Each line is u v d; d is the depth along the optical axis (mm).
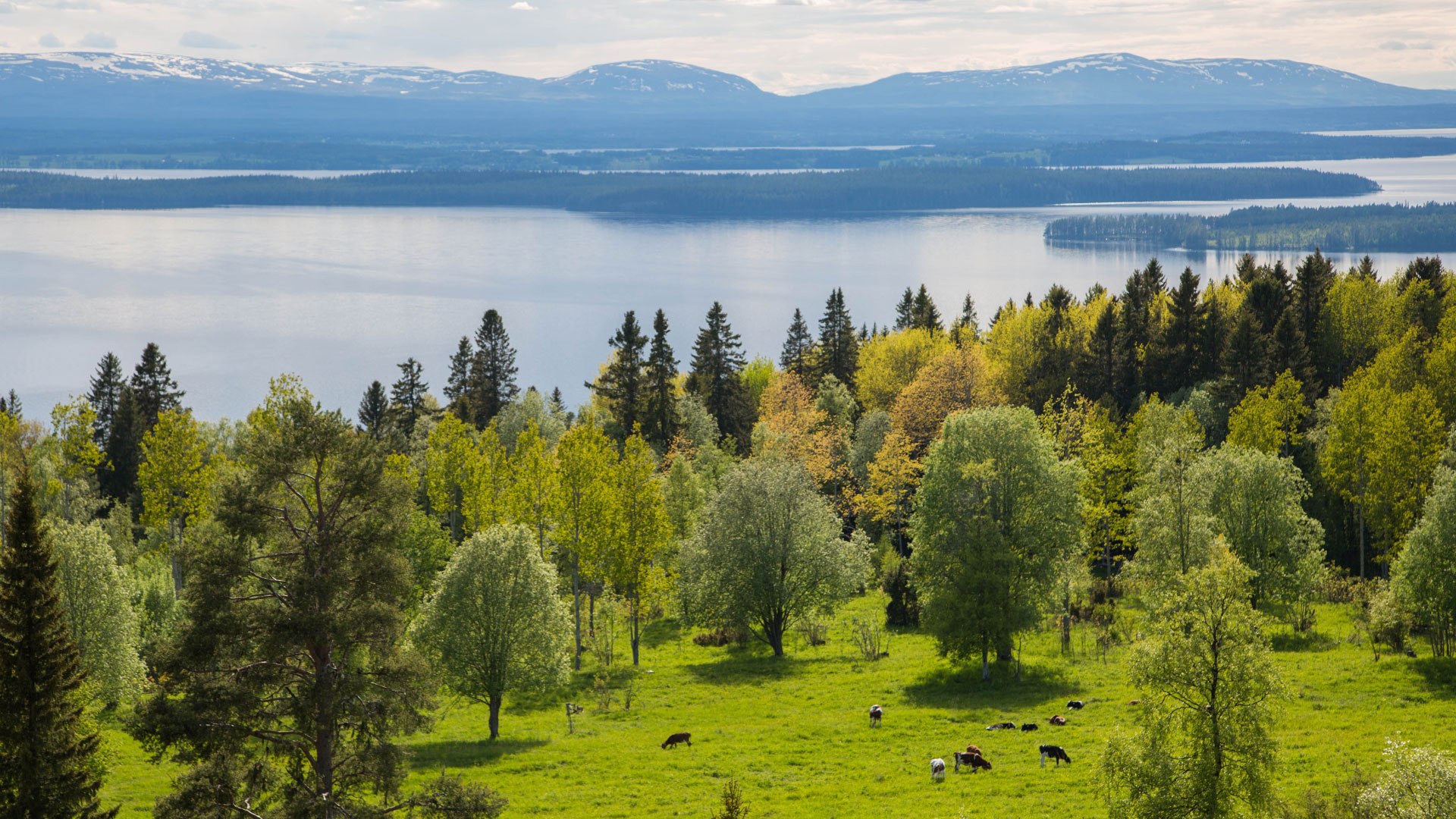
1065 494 56438
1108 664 57188
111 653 50719
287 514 29016
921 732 48156
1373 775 36000
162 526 76688
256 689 27391
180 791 26906
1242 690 31359
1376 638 54531
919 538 58312
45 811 28812
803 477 67688
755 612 64688
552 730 52156
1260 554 59906
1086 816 37281
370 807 27406
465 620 50719
